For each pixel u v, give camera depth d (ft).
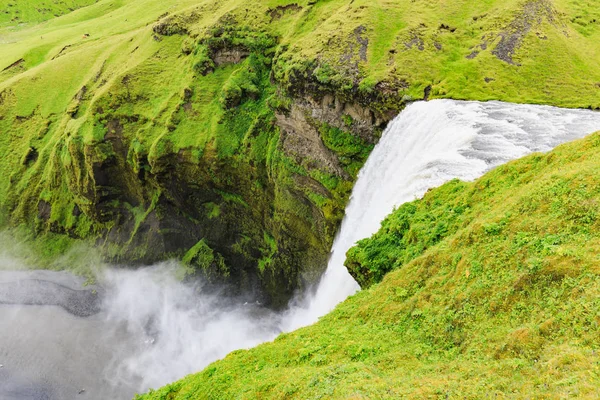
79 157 231.30
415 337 59.77
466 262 61.16
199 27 237.66
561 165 66.28
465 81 144.25
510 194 68.49
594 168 57.26
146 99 234.38
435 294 62.69
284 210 178.70
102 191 231.50
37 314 200.44
